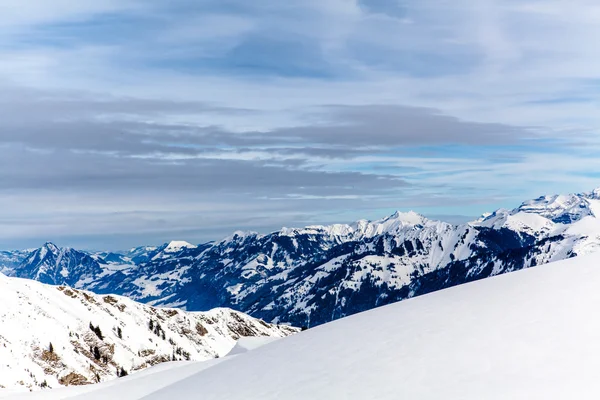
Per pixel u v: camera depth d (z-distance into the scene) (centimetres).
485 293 2659
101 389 4156
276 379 2523
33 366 13538
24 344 14350
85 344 16712
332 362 2458
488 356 1959
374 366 2211
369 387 2036
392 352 2288
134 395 3803
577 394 1584
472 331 2211
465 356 2012
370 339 2567
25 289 18062
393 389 1950
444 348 2142
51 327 16175
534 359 1839
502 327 2152
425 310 2734
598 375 1648
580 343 1859
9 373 12506
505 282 2747
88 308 19988
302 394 2206
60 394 4559
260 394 2395
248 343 8756
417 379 1964
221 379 2903
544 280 2558
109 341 17775
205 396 2692
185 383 3178
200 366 4456
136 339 19912
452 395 1770
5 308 15688
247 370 2872
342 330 2947
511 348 1959
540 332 2011
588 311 2077
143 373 5219
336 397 2055
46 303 17875
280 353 2958
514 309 2294
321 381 2269
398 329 2564
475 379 1827
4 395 4622
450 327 2342
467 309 2503
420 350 2206
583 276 2452
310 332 3253
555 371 1733
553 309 2173
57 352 14800
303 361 2638
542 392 1638
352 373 2228
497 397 1678
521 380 1738
